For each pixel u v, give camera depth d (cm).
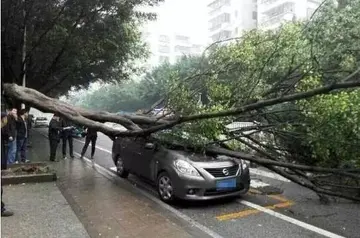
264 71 764
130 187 863
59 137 1285
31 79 2042
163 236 523
